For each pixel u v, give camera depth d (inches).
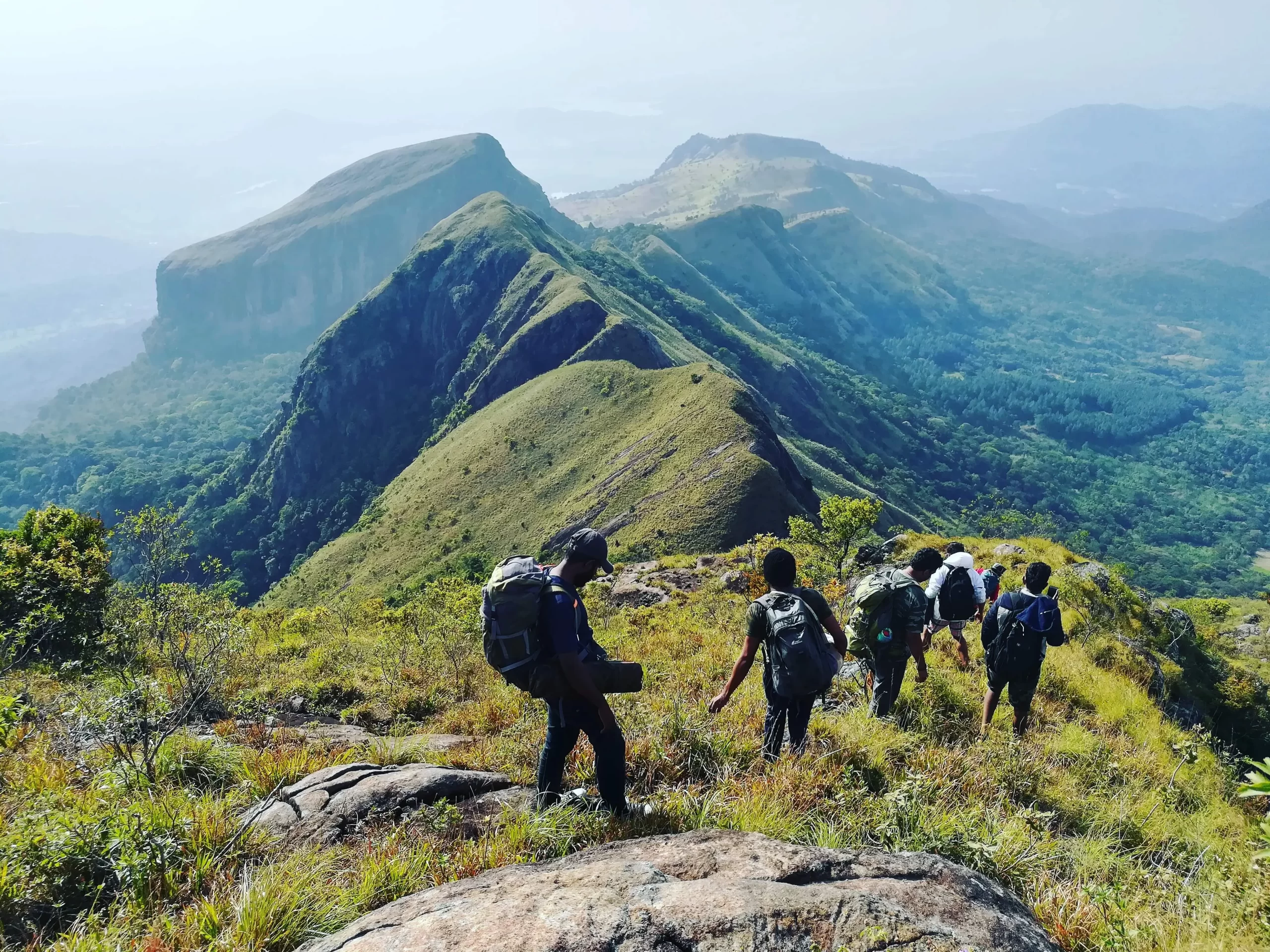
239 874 153.2
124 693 268.5
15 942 130.5
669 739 237.3
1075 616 516.1
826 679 209.6
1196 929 141.6
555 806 169.8
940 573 318.0
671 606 756.0
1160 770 300.7
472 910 98.7
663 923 93.6
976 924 101.6
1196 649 620.7
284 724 364.5
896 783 198.7
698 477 3846.0
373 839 171.2
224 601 448.1
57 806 188.4
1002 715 322.7
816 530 1019.9
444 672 486.0
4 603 470.6
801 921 95.0
